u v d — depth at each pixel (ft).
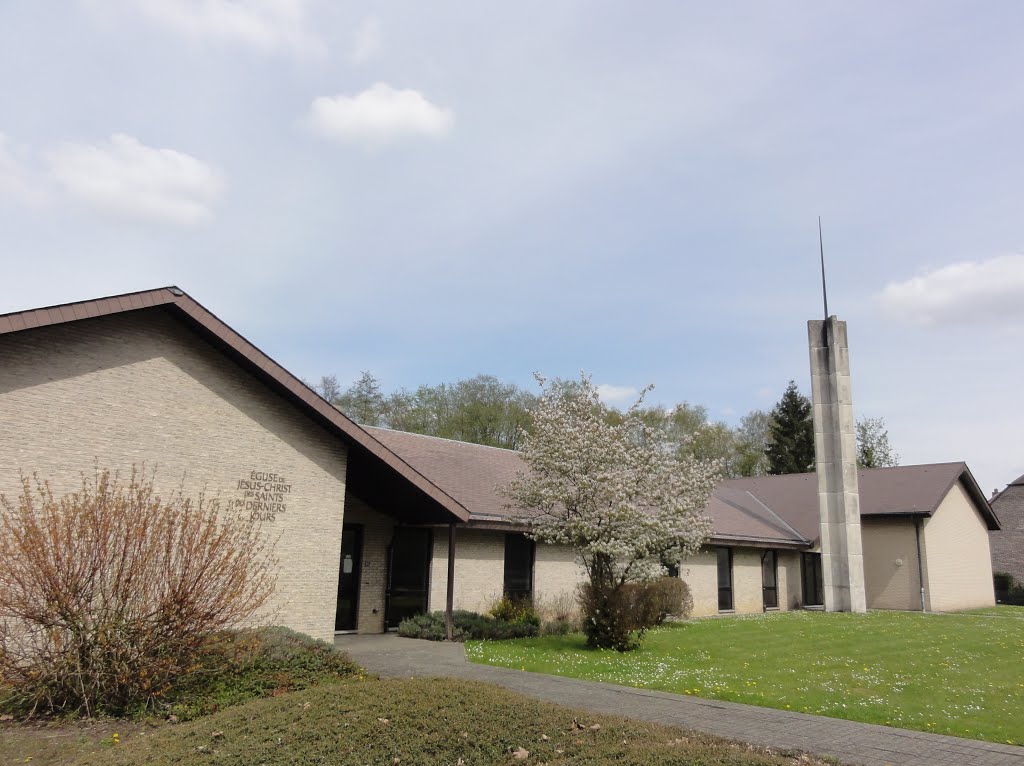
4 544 28.35
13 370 35.42
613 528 49.62
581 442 51.65
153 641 29.04
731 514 98.58
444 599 59.11
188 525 31.55
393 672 37.86
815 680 39.55
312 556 45.39
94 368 38.11
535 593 66.03
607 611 49.93
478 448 78.33
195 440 41.39
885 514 100.01
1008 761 24.07
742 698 33.88
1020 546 139.44
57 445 36.35
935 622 74.95
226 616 31.48
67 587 27.73
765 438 191.83
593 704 31.55
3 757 23.12
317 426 46.96
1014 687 38.52
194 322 41.14
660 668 41.96
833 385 95.71
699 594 85.30
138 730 25.94
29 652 28.43
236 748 21.03
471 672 38.58
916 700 34.58
